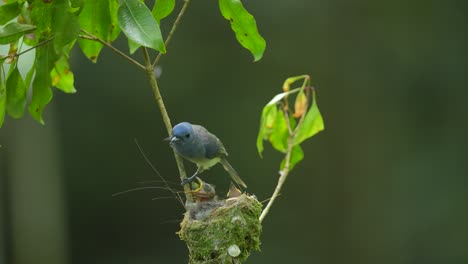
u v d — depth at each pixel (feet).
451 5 59.41
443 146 59.16
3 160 52.95
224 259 18.28
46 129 53.52
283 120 22.21
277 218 59.06
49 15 16.76
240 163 57.52
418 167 59.06
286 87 21.97
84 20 17.67
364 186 59.36
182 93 57.11
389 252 57.82
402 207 58.49
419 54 59.72
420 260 57.31
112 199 56.90
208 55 57.36
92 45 19.42
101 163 56.49
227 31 57.47
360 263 58.34
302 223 59.31
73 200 56.54
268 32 58.13
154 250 57.52
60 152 55.26
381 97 59.88
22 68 25.72
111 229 57.26
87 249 57.00
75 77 55.01
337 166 59.88
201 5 56.75
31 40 18.84
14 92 17.57
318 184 59.82
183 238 18.81
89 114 55.93
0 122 17.42
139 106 56.49
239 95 57.93
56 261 53.52
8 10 16.75
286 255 58.65
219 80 57.72
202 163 24.30
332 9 58.80
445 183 58.44
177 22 18.63
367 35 59.52
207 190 19.22
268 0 57.16
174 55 56.65
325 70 59.36
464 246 56.70
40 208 53.26
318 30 58.85
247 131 57.77
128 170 56.85
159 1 18.44
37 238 53.06
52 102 53.78
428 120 59.88
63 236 54.34
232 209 18.62
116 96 55.98
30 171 53.06
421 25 59.67
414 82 60.08
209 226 18.45
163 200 56.95
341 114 59.88
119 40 54.65
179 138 23.24
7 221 53.67
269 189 57.57
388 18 59.57
